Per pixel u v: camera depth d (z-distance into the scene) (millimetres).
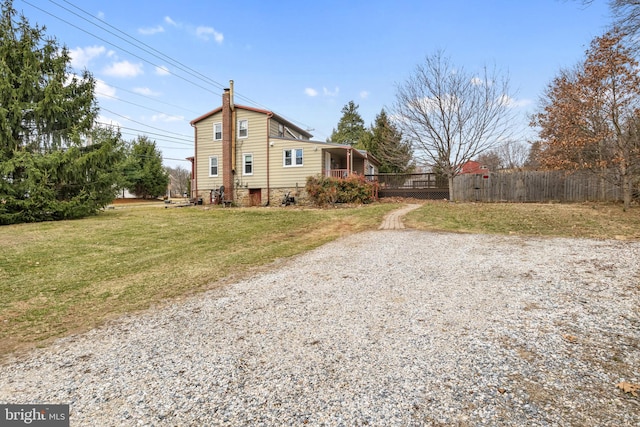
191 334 3150
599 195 14367
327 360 2531
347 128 42781
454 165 16484
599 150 11898
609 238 6871
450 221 10203
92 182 14219
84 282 5223
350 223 10922
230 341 2951
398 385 2160
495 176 16781
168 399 2133
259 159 19797
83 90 14438
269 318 3438
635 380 2080
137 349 2895
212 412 1974
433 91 16109
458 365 2373
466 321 3125
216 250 7422
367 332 2992
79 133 13906
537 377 2174
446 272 4820
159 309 3922
